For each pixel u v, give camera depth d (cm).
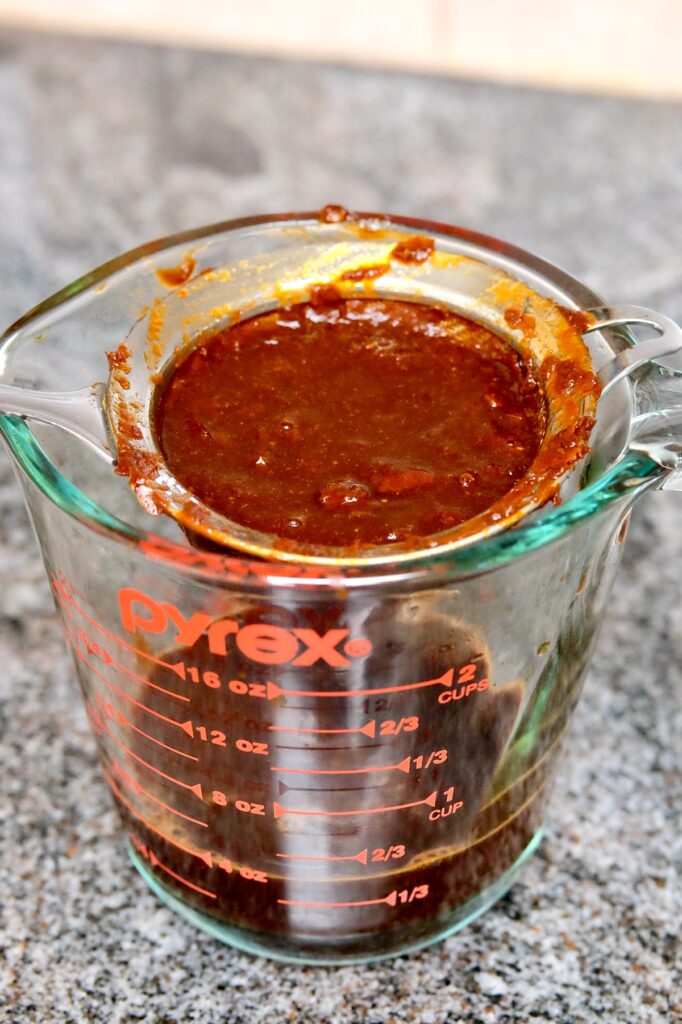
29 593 51
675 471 36
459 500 36
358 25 102
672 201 73
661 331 38
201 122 80
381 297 42
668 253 68
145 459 37
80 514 34
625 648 50
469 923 42
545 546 34
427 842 38
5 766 46
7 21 97
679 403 37
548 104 84
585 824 44
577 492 37
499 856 40
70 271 65
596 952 41
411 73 88
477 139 80
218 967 41
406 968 41
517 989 40
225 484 37
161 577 34
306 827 37
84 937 41
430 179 75
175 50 89
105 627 36
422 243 42
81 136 78
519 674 37
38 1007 40
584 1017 40
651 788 45
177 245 41
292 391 39
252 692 35
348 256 42
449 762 37
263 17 102
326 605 33
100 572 35
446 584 34
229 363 40
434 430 38
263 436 38
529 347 40
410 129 80
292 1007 40
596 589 38
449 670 35
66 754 46
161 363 39
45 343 39
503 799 38
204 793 37
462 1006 40
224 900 39
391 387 40
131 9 102
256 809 37
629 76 99
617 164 77
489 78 88
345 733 35
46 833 44
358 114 82
